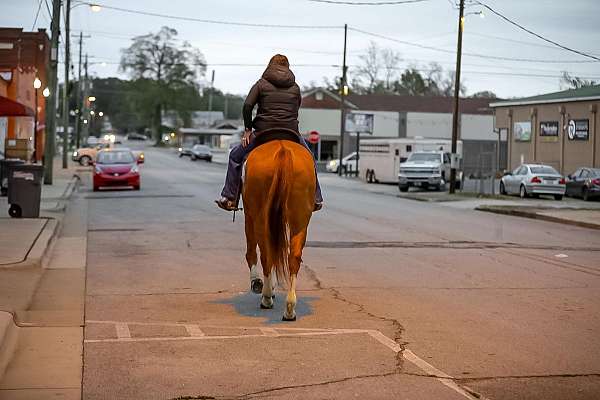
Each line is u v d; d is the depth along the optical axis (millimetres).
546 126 57750
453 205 34781
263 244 10203
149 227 21594
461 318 10414
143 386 7371
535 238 20891
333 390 7238
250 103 10516
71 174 53375
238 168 11039
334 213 26906
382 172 54031
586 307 11266
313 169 10078
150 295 11992
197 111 173625
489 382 7523
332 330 9648
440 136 92438
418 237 20109
